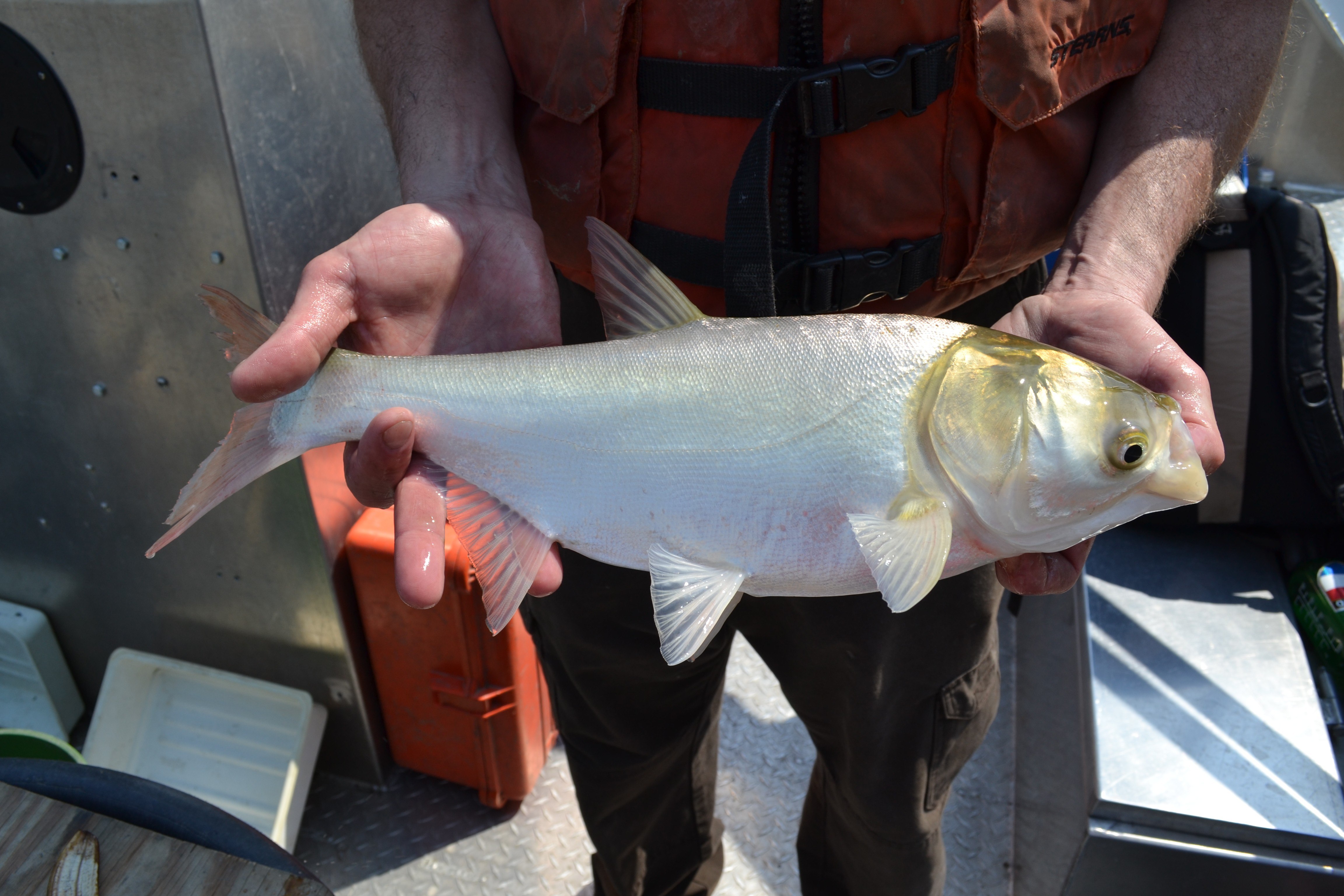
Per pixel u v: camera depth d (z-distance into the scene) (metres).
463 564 2.17
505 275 1.47
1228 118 1.45
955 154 1.36
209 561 2.37
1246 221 2.30
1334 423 2.25
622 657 1.72
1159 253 1.38
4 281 2.09
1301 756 1.97
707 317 1.33
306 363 1.28
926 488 1.26
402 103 1.57
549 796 2.59
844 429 1.26
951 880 2.35
